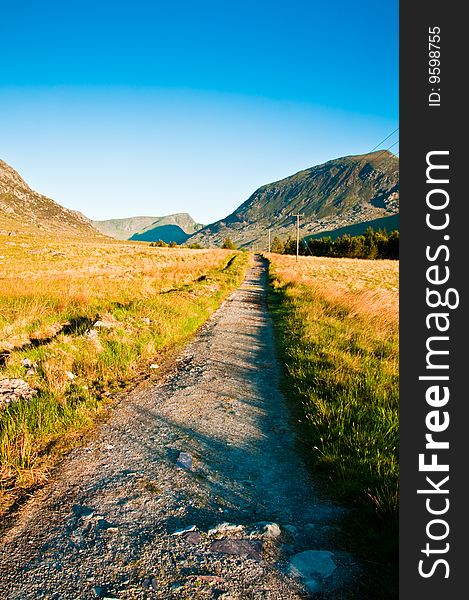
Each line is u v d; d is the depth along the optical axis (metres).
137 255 54.09
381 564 2.83
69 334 8.83
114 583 2.66
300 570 2.77
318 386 6.30
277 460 4.40
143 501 3.61
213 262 46.16
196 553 2.94
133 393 6.41
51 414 5.03
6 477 3.85
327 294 16.80
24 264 33.38
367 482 3.73
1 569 2.76
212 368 7.85
